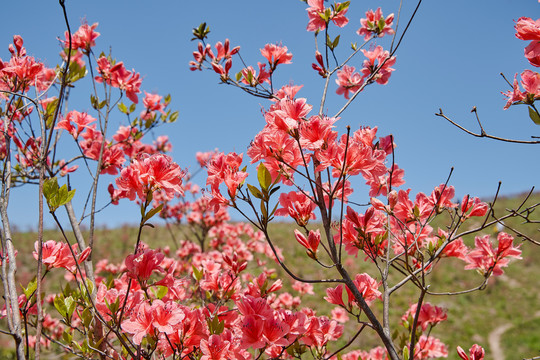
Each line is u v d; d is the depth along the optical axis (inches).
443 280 485.1
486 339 374.9
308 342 84.4
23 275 369.7
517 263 545.0
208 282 110.7
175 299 106.3
